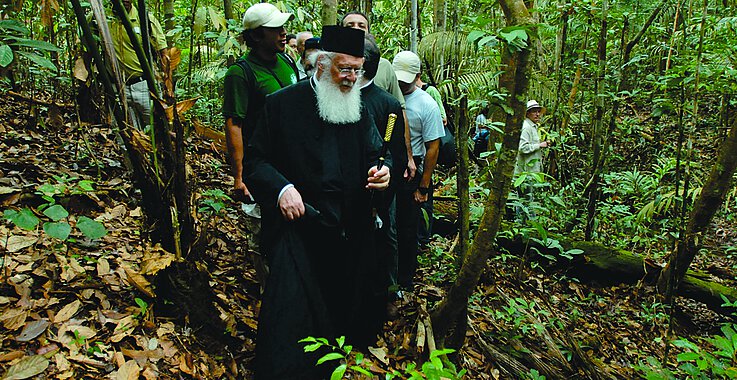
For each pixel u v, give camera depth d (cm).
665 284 401
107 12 291
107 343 201
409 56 316
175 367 203
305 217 213
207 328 226
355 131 225
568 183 572
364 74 242
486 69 502
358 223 229
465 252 258
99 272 236
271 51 265
